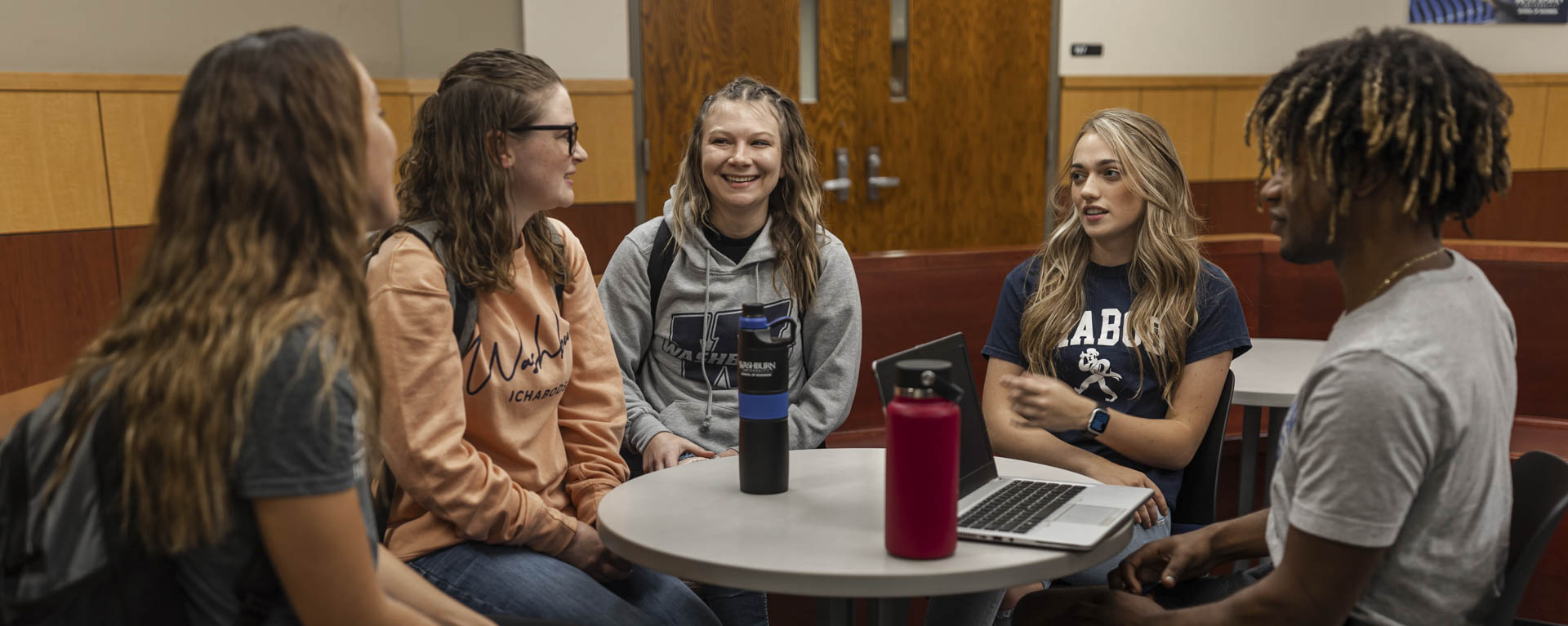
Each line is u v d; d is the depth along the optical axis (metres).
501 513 1.52
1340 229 1.14
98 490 0.92
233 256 0.93
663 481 1.56
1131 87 5.20
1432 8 5.27
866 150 4.90
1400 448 1.03
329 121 0.97
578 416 1.80
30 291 3.55
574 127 1.62
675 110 4.62
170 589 0.95
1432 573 1.09
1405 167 1.07
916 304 2.96
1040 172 5.20
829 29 4.75
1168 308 1.91
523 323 1.65
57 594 0.92
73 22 3.58
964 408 1.49
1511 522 1.25
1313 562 1.08
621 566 1.63
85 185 3.63
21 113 3.47
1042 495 1.45
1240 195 5.44
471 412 1.60
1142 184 1.91
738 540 1.28
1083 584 1.77
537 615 1.49
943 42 4.93
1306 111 1.13
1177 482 1.92
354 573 0.96
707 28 4.59
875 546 1.26
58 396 0.96
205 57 0.98
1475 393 1.06
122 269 3.74
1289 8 5.29
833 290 2.15
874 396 2.96
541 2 4.38
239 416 0.89
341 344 0.95
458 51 4.32
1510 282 2.91
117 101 3.66
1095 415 1.84
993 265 3.02
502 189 1.57
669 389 2.17
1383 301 1.10
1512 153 5.43
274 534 0.92
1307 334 3.20
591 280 1.85
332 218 0.97
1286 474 1.19
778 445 1.47
